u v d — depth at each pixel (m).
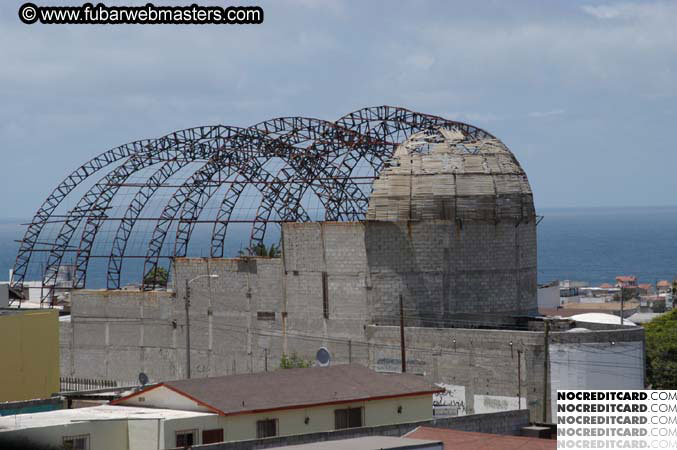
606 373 164.00
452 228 183.88
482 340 167.62
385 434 113.00
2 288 187.25
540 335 162.75
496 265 186.62
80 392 140.12
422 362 174.00
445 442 103.50
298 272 191.00
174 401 114.06
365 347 182.50
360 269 184.50
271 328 194.50
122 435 106.06
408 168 185.75
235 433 109.50
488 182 186.00
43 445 101.38
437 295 183.75
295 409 112.88
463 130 196.38
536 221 192.38
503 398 165.12
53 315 157.00
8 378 151.00
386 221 183.50
